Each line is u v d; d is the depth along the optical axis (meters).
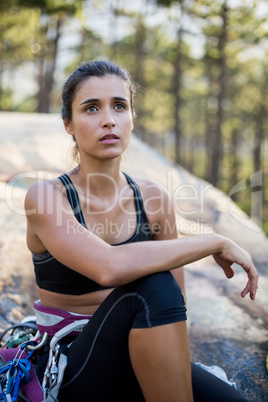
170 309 1.40
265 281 3.61
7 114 7.68
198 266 3.81
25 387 1.60
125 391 1.57
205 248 1.60
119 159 1.80
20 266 3.07
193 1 18.09
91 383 1.54
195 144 41.72
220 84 20.06
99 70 1.71
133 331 1.41
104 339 1.49
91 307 1.74
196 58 22.56
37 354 1.71
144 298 1.41
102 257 1.48
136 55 21.86
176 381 1.40
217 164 21.08
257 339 2.63
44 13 16.36
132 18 20.38
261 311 3.02
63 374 1.57
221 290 3.35
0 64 21.12
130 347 1.43
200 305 3.06
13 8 15.67
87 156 1.74
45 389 1.53
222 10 17.47
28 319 1.98
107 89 1.69
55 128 6.99
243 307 3.06
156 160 6.64
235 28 18.11
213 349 2.50
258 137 29.25
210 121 30.02
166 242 1.54
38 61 20.41
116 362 1.50
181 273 1.96
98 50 21.31
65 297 1.73
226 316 2.91
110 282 1.45
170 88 24.22
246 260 1.69
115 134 1.70
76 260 1.52
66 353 1.61
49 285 1.73
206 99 29.45
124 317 1.45
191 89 31.81
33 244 1.71
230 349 2.51
